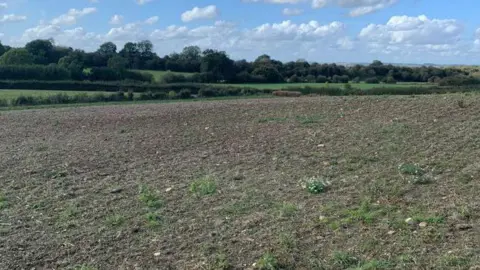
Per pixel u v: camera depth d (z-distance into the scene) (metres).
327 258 4.22
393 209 5.20
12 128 14.05
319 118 11.76
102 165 8.53
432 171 6.50
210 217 5.52
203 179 7.08
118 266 4.44
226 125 12.02
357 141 8.79
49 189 7.10
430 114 10.60
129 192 6.77
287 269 4.12
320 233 4.77
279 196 6.07
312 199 5.84
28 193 6.95
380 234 4.58
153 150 9.58
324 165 7.43
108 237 5.13
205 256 4.50
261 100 20.02
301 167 7.45
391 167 6.90
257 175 7.19
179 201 6.19
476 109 10.54
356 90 23.75
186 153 9.14
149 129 12.36
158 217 5.62
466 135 8.34
